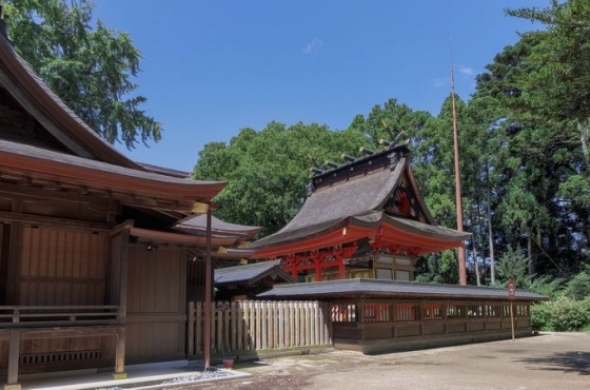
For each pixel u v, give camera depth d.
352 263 21.81
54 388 7.61
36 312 8.72
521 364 11.29
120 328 8.62
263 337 12.55
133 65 26.11
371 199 22.61
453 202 36.19
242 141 37.19
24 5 20.41
